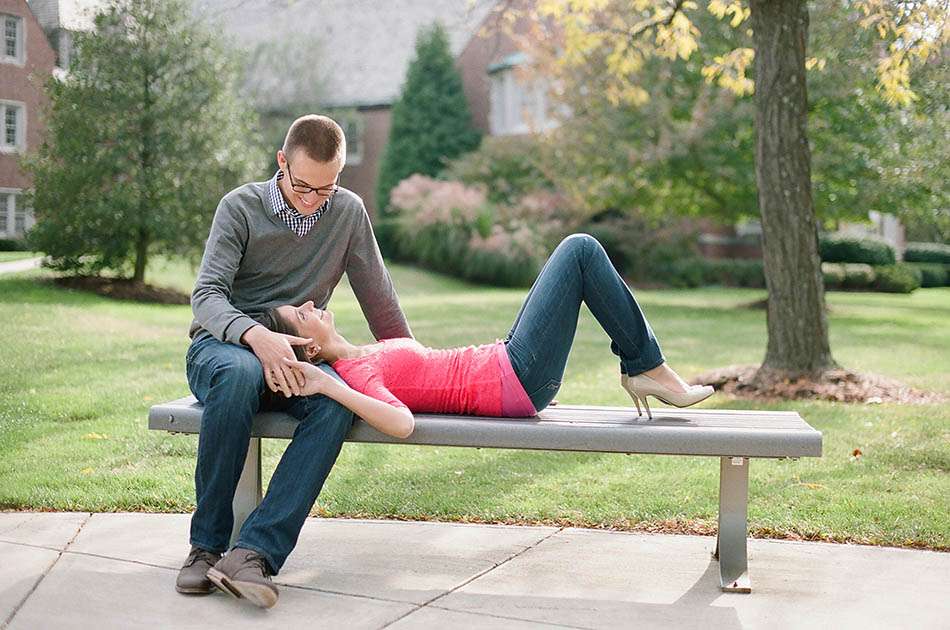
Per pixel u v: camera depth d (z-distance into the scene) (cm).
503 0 1230
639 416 333
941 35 791
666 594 311
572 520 399
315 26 2961
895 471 487
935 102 1077
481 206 2202
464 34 2845
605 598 306
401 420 303
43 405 616
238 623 278
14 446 516
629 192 1725
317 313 324
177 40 1457
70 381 707
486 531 383
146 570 325
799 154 759
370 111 2917
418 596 305
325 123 322
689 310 1570
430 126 2617
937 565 345
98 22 1434
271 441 552
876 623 288
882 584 323
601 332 1209
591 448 301
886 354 1023
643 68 1563
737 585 315
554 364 327
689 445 298
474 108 2841
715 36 1367
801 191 762
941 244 3183
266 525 295
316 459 302
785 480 467
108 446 518
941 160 1192
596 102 1623
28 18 1459
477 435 306
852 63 1086
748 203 1673
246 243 337
